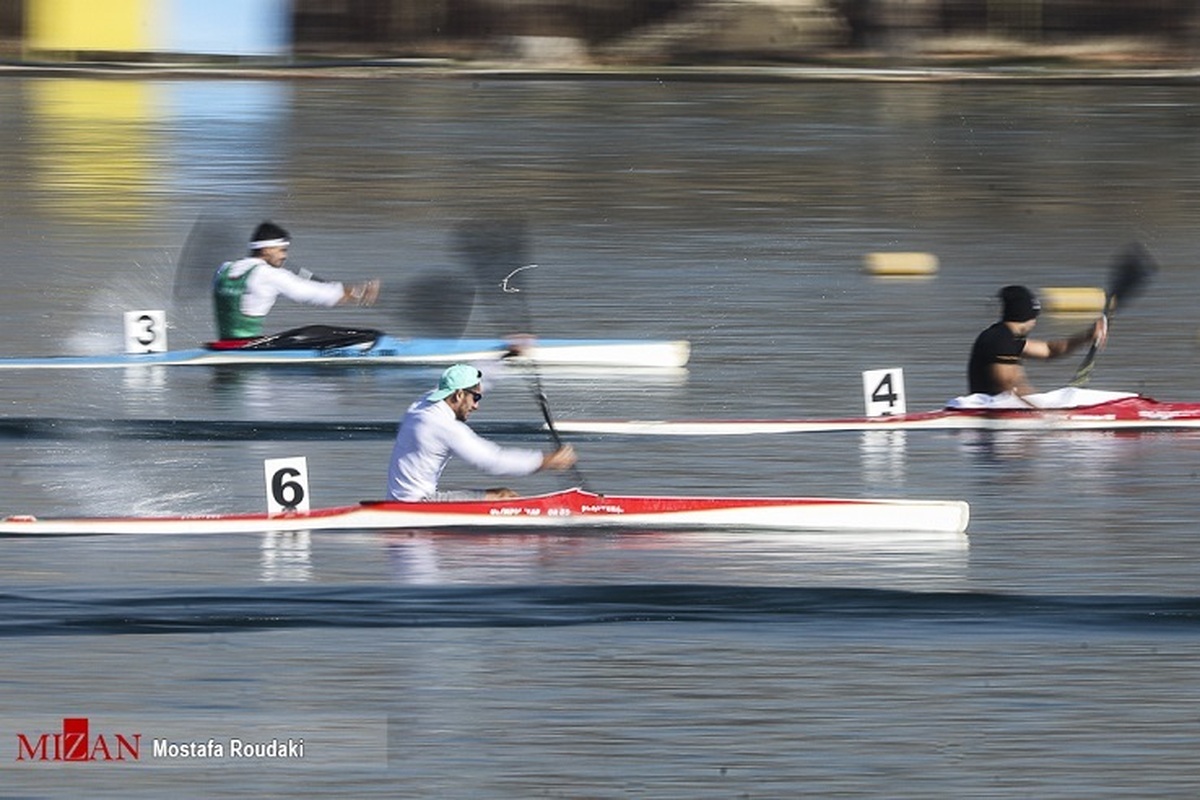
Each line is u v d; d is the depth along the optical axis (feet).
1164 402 272.92
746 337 320.70
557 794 147.74
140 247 403.54
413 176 513.04
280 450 247.09
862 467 237.86
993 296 359.05
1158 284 369.30
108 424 258.98
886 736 157.48
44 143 563.07
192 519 205.98
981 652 174.91
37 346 310.65
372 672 169.99
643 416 266.57
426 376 288.51
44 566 194.59
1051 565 198.18
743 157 557.74
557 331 326.85
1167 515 216.33
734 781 149.69
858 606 186.09
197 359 293.64
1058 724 159.84
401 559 196.85
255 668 170.60
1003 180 518.78
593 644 176.45
